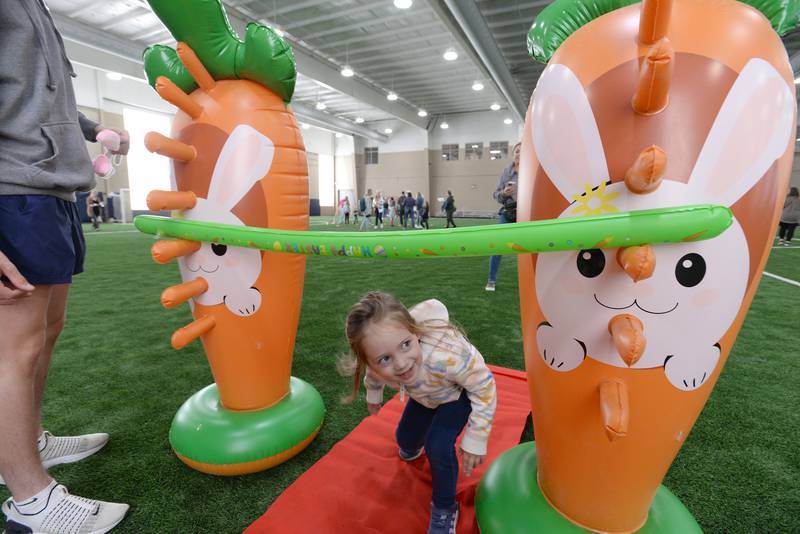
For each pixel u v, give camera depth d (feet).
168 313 10.85
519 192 3.20
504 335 8.83
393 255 3.11
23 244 3.34
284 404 4.96
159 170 50.60
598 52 2.65
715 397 6.13
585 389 2.91
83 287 13.87
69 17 28.55
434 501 3.60
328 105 54.90
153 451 4.94
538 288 3.00
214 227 4.01
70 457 4.69
